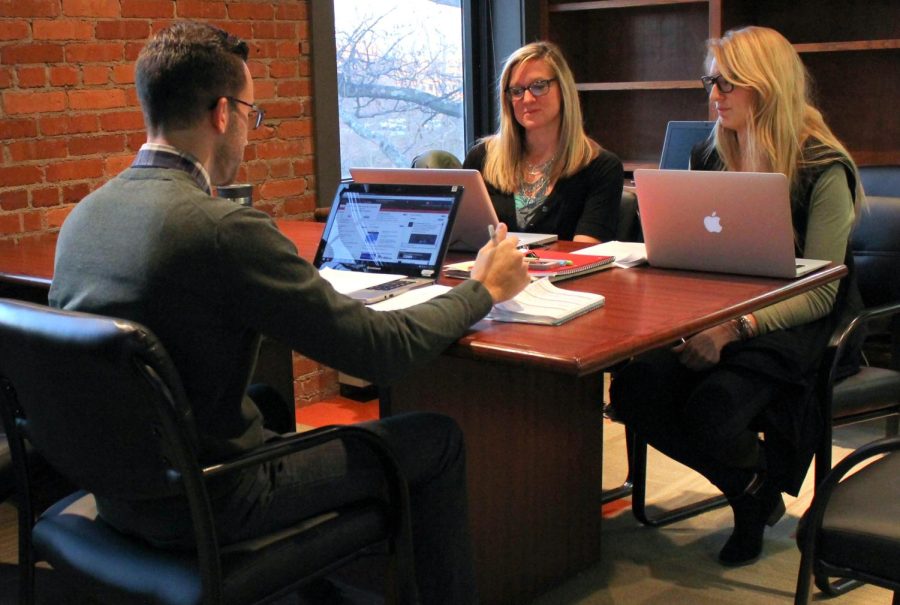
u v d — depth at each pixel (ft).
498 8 16.02
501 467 7.22
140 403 4.28
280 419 6.98
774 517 8.28
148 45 5.03
